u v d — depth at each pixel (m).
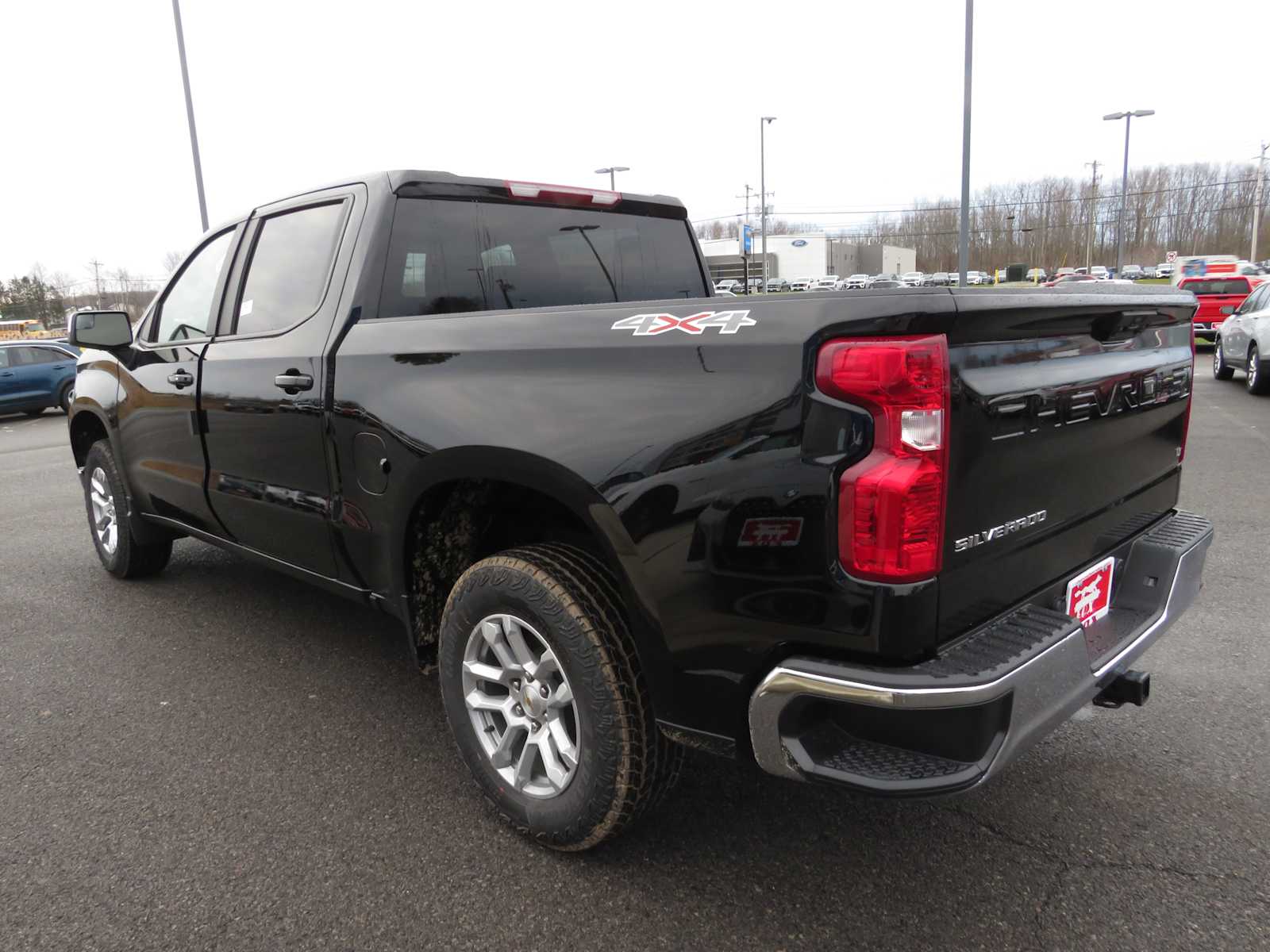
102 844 2.42
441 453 2.34
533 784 2.35
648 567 1.94
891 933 2.03
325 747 2.95
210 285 3.59
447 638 2.46
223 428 3.31
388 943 2.03
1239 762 2.74
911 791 1.67
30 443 12.43
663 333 1.95
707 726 1.95
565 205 3.37
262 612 4.26
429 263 2.93
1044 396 1.95
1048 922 2.06
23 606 4.40
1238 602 4.08
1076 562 2.24
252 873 2.29
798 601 1.74
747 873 2.26
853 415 1.66
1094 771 2.71
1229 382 14.31
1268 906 2.09
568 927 2.07
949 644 1.78
